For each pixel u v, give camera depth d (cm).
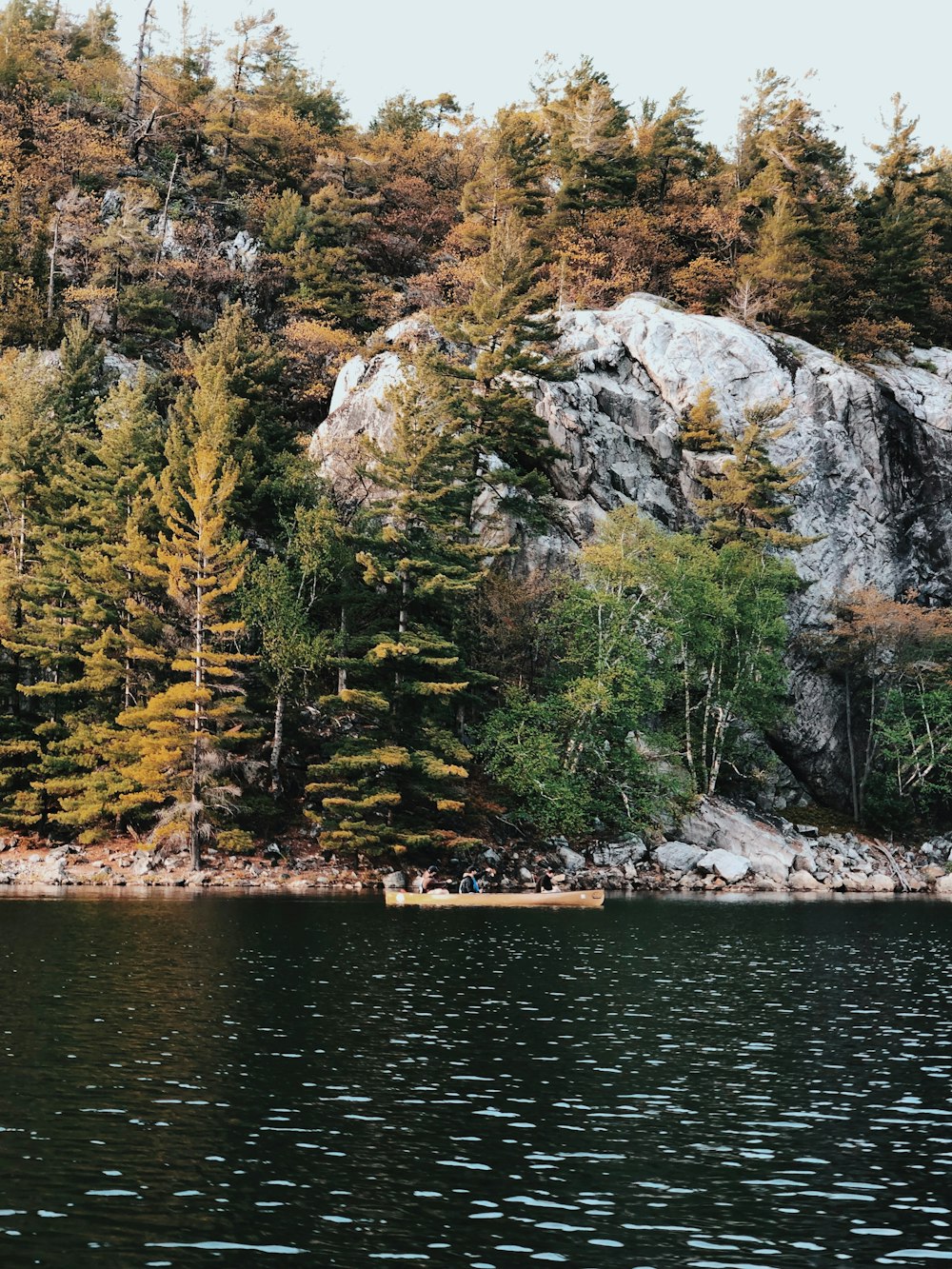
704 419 8550
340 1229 1406
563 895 5428
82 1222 1403
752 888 6738
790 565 7838
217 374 7156
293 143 12825
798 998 3083
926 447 9588
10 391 7225
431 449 6369
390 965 3400
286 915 4494
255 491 6669
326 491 7069
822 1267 1345
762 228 10606
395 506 6550
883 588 9038
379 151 13050
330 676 6738
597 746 6744
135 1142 1697
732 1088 2116
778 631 7544
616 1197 1549
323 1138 1748
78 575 6278
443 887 5738
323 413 9769
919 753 8131
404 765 5828
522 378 8425
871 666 8412
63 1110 1839
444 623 6581
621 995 3056
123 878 5475
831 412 9175
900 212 11025
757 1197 1564
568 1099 2016
